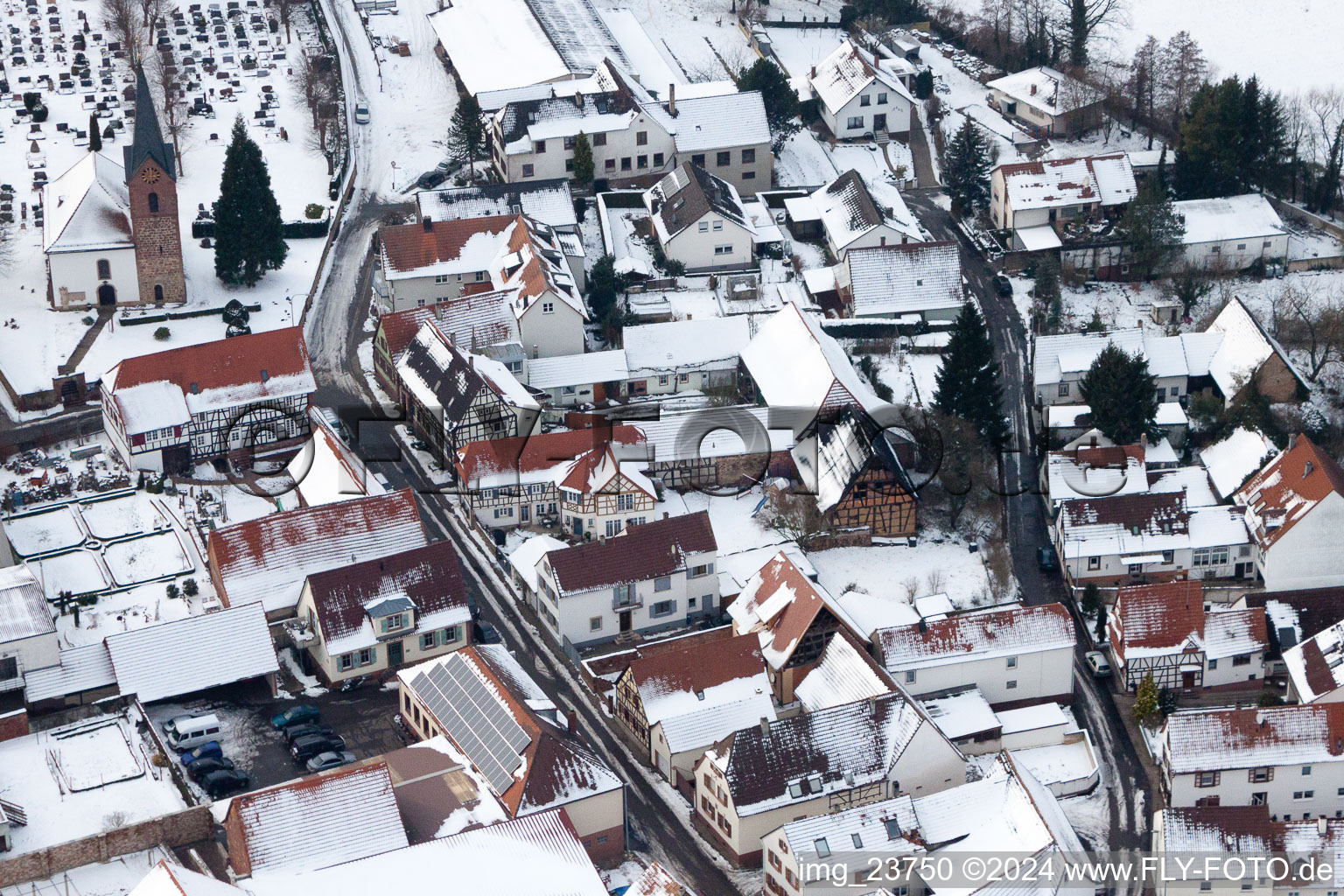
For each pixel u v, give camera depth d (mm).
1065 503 199750
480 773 161875
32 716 172250
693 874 161750
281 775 168125
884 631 179500
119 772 162125
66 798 158625
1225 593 197375
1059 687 182375
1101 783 173750
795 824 153750
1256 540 198125
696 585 191625
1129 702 184250
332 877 147875
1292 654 182250
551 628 189625
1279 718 168750
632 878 160375
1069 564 198750
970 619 180625
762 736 162875
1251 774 168000
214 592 189625
